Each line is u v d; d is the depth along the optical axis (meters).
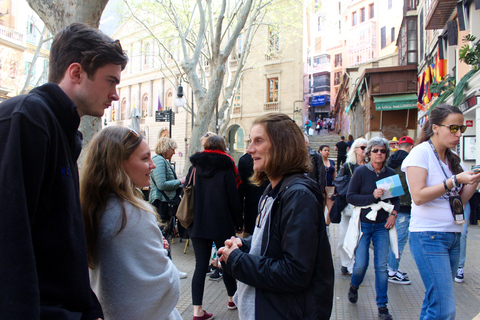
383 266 3.36
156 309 1.40
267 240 1.46
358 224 3.51
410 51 16.58
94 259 1.40
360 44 40.16
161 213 4.63
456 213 2.30
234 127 27.55
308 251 1.32
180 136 29.89
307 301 1.37
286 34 24.16
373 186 3.54
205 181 3.48
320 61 53.09
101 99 1.21
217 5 13.34
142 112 33.56
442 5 10.01
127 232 1.36
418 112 15.55
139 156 1.59
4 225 0.85
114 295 1.33
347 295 3.94
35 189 0.93
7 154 0.89
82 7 3.63
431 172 2.36
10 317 0.83
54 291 1.00
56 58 1.18
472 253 5.53
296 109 24.38
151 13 13.64
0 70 21.66
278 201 1.48
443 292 2.24
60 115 1.05
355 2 40.91
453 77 10.27
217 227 3.35
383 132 16.73
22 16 23.08
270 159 1.55
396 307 3.61
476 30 8.48
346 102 29.75
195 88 9.46
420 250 2.35
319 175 5.21
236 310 3.54
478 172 2.04
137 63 33.56
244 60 13.81
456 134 2.32
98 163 1.44
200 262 3.37
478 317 1.61
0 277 0.84
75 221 1.08
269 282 1.34
